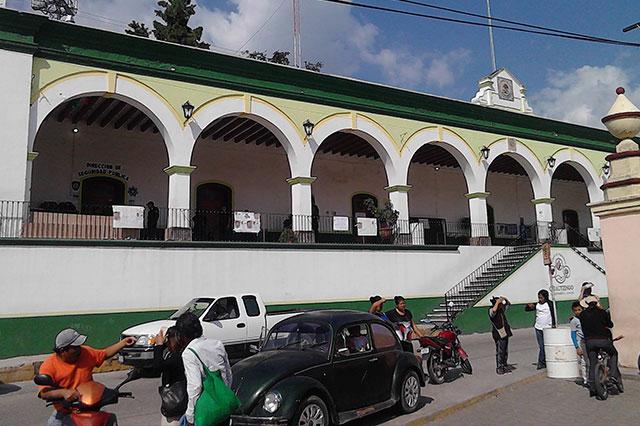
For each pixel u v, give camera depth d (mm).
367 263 18141
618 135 11195
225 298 13008
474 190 22031
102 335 13406
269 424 6117
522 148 23844
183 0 29141
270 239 21859
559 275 22125
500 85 23875
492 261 21562
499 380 10461
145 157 20078
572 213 32375
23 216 13242
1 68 13500
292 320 8039
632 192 10492
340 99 18938
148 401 9469
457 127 21938
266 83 17469
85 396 4992
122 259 13938
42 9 17359
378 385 7746
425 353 10297
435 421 7812
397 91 20000
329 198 23938
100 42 14875
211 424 4879
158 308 14242
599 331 8711
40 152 18188
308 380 6656
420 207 26562
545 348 10617
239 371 6809
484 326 19328
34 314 12719
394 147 20047
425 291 19375
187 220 15625
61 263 13156
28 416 8711
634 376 9695
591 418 7543
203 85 16422
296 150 17781
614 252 10711
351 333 7719
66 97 14359
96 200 19125
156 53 15680
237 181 21781
